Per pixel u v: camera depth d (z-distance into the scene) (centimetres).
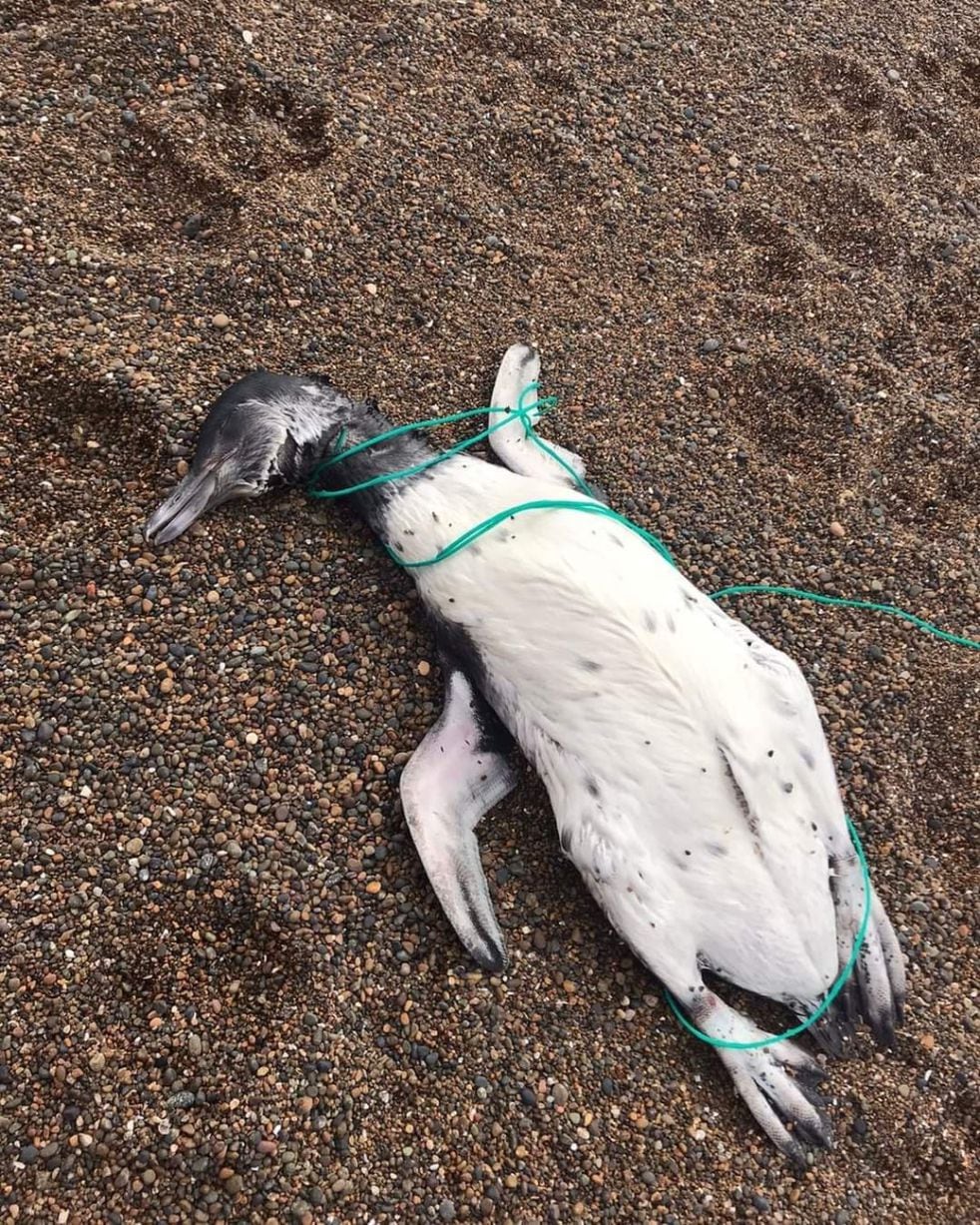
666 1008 93
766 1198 87
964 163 133
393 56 124
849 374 118
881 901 98
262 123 117
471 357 114
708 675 91
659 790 89
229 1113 85
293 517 104
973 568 111
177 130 113
